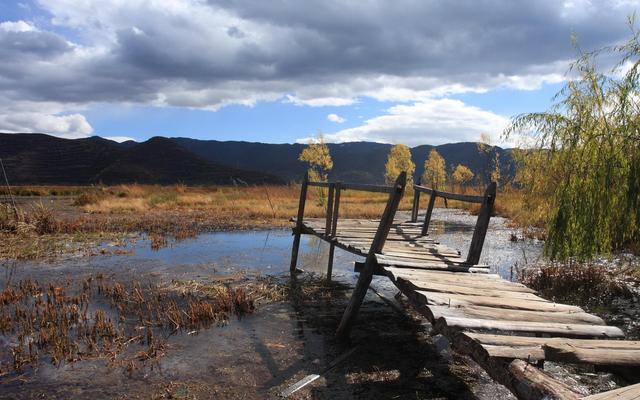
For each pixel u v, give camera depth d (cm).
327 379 498
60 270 1017
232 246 1392
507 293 515
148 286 877
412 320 712
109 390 463
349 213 2233
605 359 321
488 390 478
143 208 2425
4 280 916
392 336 638
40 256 1165
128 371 505
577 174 804
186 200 2831
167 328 644
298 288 898
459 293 500
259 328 659
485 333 381
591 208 779
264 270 1069
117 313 702
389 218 627
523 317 427
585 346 343
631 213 757
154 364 525
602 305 770
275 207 2488
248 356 555
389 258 649
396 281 562
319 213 2247
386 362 548
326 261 1200
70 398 446
